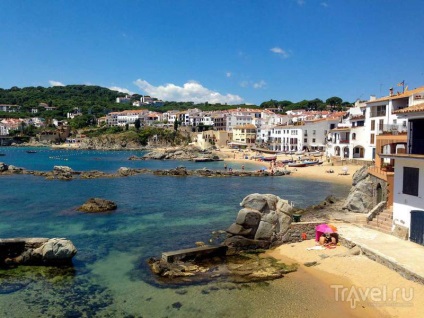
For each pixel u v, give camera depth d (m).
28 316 20.94
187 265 28.20
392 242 29.45
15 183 76.50
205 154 158.00
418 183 29.30
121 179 86.44
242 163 134.12
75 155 181.00
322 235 32.97
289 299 22.69
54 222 42.47
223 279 25.89
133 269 28.03
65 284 25.31
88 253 31.73
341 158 105.19
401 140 42.28
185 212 48.72
